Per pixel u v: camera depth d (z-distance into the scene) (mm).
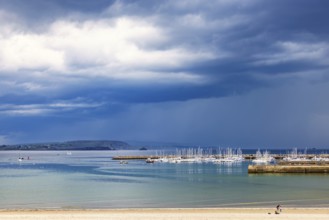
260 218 50500
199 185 113188
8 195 91562
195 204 74000
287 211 56250
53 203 77250
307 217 50844
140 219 50812
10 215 53406
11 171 183625
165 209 60062
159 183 120875
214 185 112438
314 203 73625
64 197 87312
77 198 85375
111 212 56969
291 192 92500
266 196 85625
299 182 115688
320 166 141375
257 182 117750
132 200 81375
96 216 52500
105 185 115625
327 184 109875
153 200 80938
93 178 141375
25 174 163750
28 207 71438
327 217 50781
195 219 50469
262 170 144875
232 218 50688
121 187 109625
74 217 52062
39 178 142000
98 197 87125
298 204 72250
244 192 93750
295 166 142625
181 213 54688
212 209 59375
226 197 84750
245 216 51500
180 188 105625
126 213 55406
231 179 130500
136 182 125000
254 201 77625
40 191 100188
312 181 118375
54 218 51688
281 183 113750
